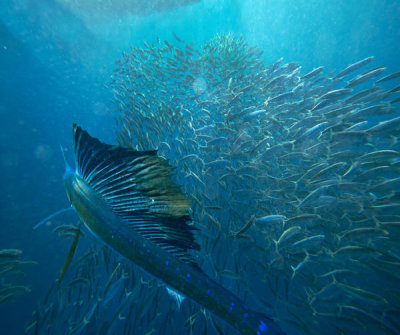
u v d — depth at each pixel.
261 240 5.26
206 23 24.91
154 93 10.62
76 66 20.88
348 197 4.61
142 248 0.69
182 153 7.17
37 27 19.02
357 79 5.99
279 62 8.98
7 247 8.68
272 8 21.23
